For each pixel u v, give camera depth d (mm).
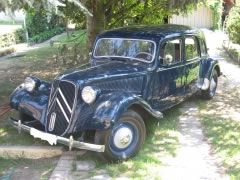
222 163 4227
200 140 4863
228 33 13812
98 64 4969
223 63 10141
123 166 4137
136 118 4285
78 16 7852
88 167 4148
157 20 8117
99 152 4082
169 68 5141
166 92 5180
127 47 5094
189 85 5730
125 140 4215
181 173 4020
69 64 8758
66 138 4051
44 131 4379
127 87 4594
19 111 4684
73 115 4148
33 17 16094
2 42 13164
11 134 4977
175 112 5883
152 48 4918
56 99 4293
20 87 4918
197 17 20250
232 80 8133
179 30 5484
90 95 4094
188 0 6293
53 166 4230
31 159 4422
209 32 18844
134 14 8031
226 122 5449
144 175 3963
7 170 4145
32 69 9461
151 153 4469
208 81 6188
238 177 3873
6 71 9320
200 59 6012
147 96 4848
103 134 4039
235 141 4766
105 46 5266
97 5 7316
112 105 4051
